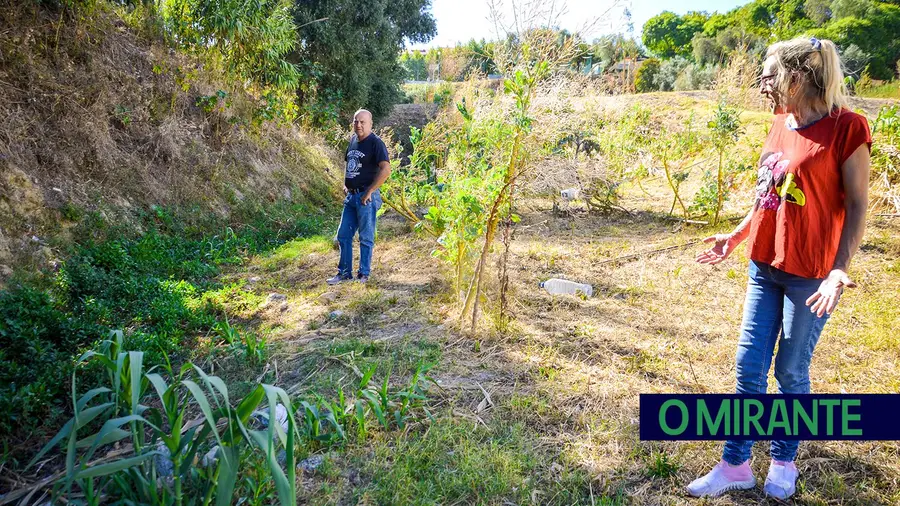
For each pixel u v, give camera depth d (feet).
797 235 7.02
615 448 9.13
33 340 11.50
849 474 8.36
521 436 9.39
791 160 7.04
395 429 9.57
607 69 38.63
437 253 15.14
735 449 7.92
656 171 30.89
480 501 7.79
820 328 7.36
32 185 18.84
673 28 179.42
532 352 12.72
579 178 20.66
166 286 16.93
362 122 17.31
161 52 28.09
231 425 6.23
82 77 22.90
